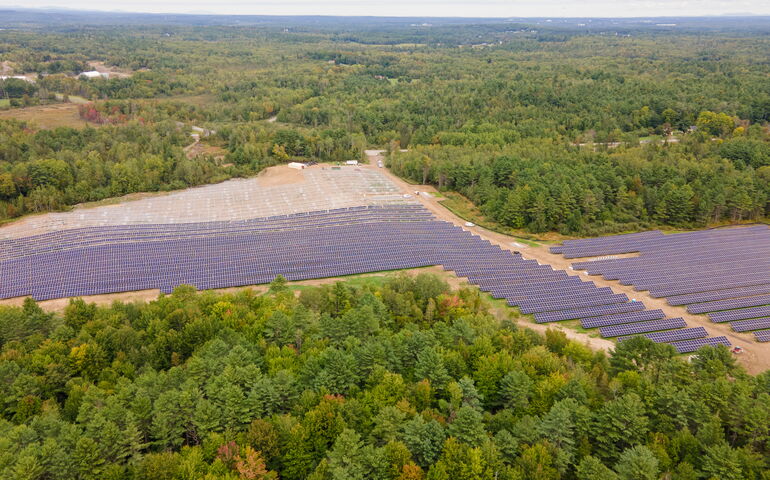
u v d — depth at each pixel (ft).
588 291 435.94
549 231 581.53
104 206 627.46
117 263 464.65
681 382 280.31
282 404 250.57
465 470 209.67
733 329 392.68
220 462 208.95
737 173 642.22
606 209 597.93
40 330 325.62
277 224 574.56
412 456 224.33
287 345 306.96
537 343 335.67
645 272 479.41
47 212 600.80
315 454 226.17
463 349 301.22
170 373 262.47
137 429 230.07
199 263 469.98
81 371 280.10
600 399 264.11
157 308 340.18
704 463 219.82
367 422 239.50
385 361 281.13
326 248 504.02
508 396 264.31
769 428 234.99
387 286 397.39
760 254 515.50
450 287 429.38
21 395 253.44
